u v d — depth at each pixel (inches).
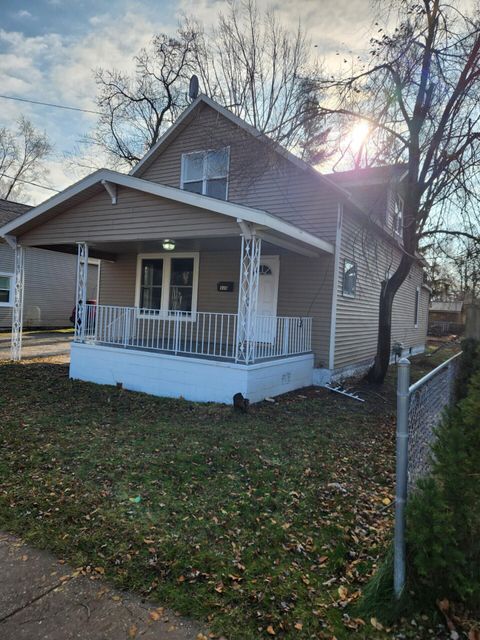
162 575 101.7
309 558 111.7
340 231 375.2
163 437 208.4
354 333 432.8
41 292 823.7
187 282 445.7
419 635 82.8
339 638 82.8
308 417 260.8
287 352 343.9
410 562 89.9
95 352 346.3
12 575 100.3
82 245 358.3
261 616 89.0
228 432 219.9
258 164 386.6
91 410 259.1
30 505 134.5
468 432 97.0
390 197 477.4
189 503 140.2
